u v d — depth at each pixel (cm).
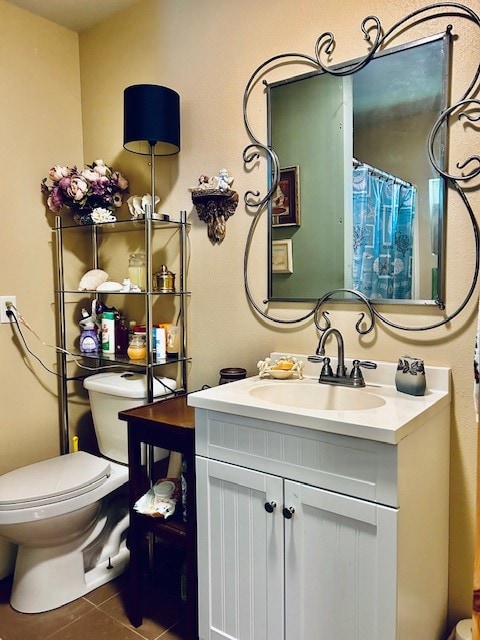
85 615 177
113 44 226
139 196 223
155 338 205
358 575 118
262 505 133
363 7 156
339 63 162
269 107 178
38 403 225
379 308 158
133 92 190
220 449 141
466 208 141
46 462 197
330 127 165
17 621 174
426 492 130
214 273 199
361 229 161
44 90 225
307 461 124
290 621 130
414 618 125
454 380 146
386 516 112
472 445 144
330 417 120
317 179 169
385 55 152
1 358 211
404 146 150
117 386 202
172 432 154
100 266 243
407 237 151
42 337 226
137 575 169
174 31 205
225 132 192
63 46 233
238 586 140
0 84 208
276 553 131
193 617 153
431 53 144
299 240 174
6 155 211
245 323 191
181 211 206
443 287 146
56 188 214
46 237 227
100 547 204
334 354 168
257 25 181
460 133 141
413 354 152
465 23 139
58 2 213
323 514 122
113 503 216
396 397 141
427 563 133
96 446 246
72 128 237
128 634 167
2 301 210
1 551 204
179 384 212
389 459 111
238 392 151
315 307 172
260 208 183
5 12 210
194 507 150
